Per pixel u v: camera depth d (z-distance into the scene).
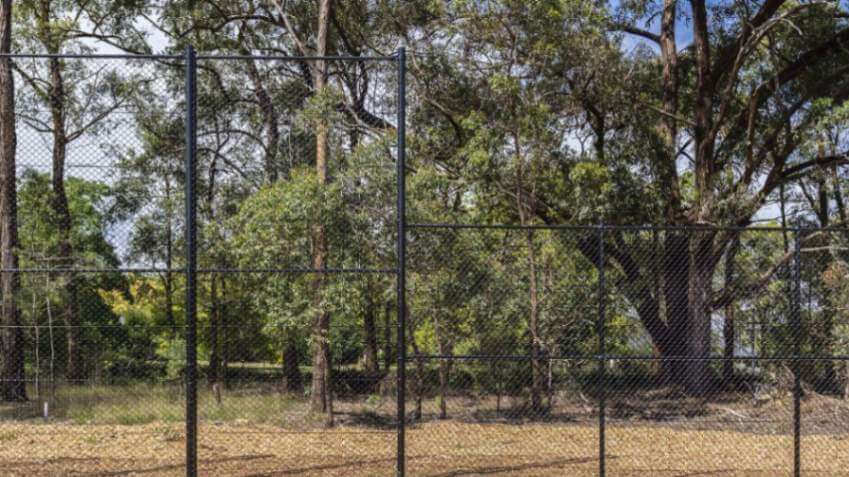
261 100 17.75
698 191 19.53
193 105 8.05
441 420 14.46
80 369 16.62
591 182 18.08
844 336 15.05
